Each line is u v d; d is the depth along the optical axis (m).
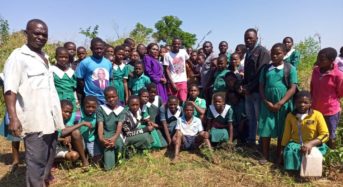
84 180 4.64
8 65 3.49
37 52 3.72
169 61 7.15
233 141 5.77
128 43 7.81
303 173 4.45
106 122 5.13
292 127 4.79
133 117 5.46
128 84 6.79
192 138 5.57
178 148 5.31
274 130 5.00
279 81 4.89
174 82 7.16
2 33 14.23
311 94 5.05
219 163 5.07
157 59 7.12
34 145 3.70
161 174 4.75
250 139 5.64
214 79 6.56
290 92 4.81
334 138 5.11
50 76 3.84
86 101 5.11
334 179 4.54
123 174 4.77
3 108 8.04
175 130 5.72
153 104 5.86
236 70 6.20
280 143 5.07
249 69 5.36
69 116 5.04
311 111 4.70
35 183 3.81
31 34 3.57
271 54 4.92
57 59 5.47
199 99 6.10
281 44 4.89
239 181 4.56
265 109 5.03
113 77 6.45
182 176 4.70
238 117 5.86
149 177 4.69
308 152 4.47
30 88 3.59
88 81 5.62
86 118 5.19
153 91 5.88
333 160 4.75
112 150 5.04
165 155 5.51
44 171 3.94
